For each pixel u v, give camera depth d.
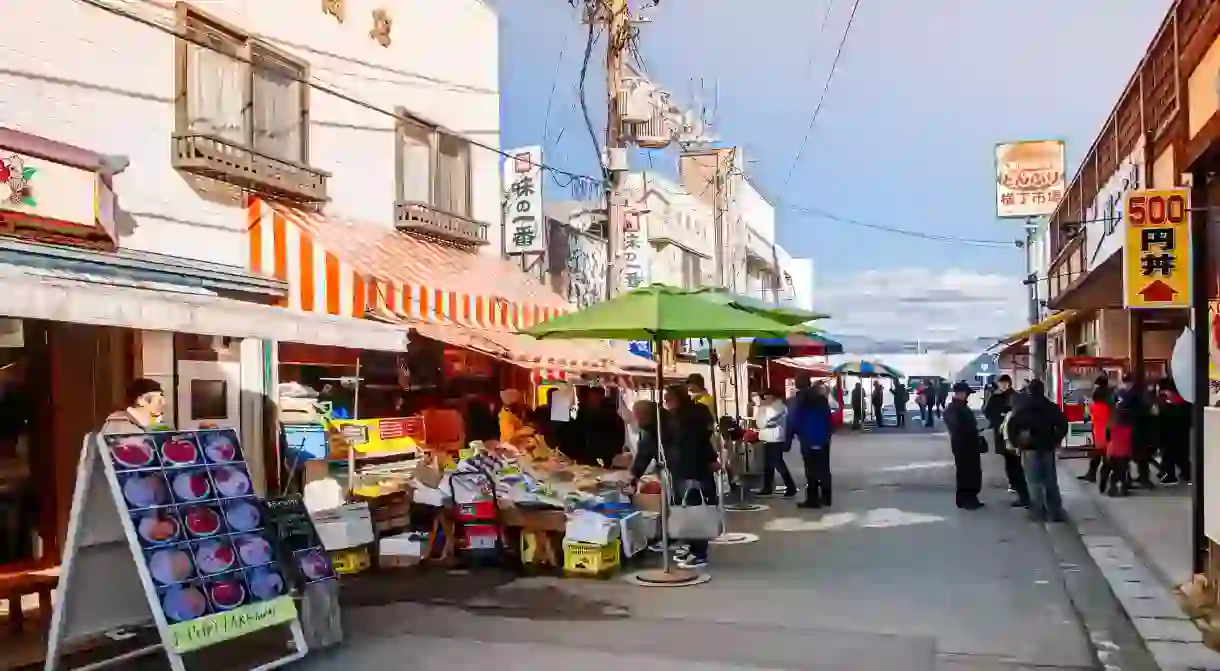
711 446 10.38
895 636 7.32
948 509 14.53
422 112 14.71
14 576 7.51
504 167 18.17
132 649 6.76
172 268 9.05
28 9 8.50
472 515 10.34
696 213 32.56
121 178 9.40
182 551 6.09
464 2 15.91
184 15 10.20
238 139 10.99
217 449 6.74
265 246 10.83
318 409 11.05
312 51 12.27
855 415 38.94
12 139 7.61
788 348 18.73
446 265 13.74
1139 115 16.30
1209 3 8.51
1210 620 7.58
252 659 6.66
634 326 9.23
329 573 7.17
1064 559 10.47
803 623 7.72
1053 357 37.84
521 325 14.33
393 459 11.52
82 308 5.60
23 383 8.37
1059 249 30.31
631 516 10.39
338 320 7.83
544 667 6.51
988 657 6.78
